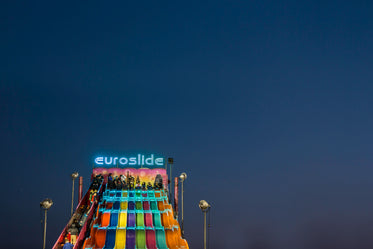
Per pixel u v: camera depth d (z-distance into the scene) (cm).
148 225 7775
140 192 9338
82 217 8456
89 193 9619
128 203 8600
